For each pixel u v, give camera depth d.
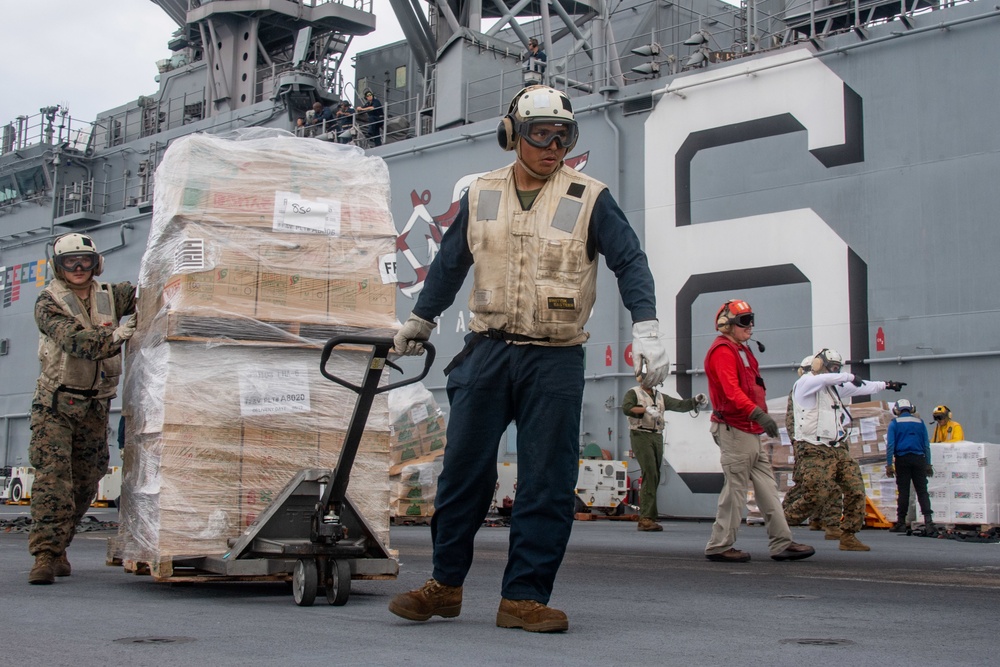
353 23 25.12
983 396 12.80
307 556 4.88
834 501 9.41
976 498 11.63
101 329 5.74
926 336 13.32
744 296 15.00
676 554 8.59
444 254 4.05
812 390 9.22
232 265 5.52
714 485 14.96
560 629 3.82
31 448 5.99
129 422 5.91
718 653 3.37
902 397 13.46
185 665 3.09
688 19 22.83
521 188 3.91
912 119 13.73
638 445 12.38
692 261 15.62
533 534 3.86
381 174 6.03
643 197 16.33
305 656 3.26
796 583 6.07
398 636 3.71
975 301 12.98
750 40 16.34
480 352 3.87
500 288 3.80
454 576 4.07
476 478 3.96
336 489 4.79
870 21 14.91
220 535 5.32
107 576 6.28
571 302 3.75
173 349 5.36
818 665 3.15
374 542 5.29
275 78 24.11
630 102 16.59
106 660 3.19
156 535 5.24
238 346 5.47
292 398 5.55
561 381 3.78
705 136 15.68
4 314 27.78
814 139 14.55
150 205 24.12
